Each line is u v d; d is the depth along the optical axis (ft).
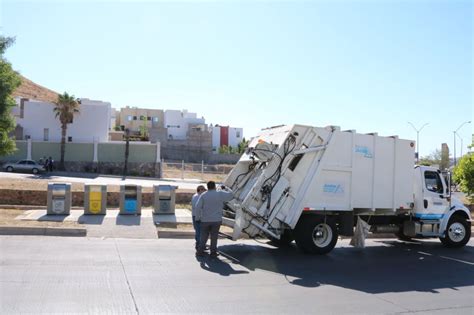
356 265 36.70
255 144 42.75
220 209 36.81
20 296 23.07
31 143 168.96
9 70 86.69
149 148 167.84
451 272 35.09
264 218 38.96
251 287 27.40
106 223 51.03
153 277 28.66
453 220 49.34
